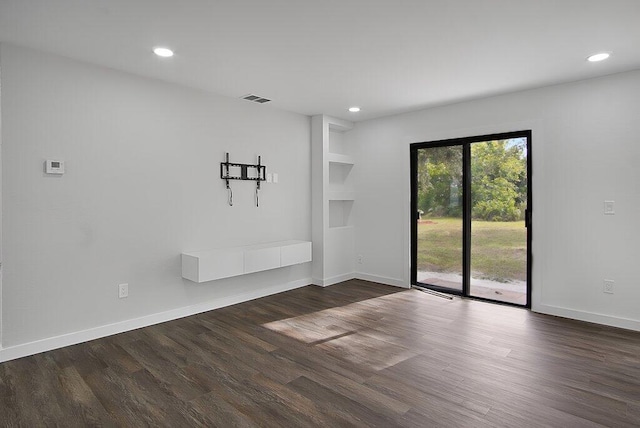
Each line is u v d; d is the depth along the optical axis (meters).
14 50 2.84
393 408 2.20
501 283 4.32
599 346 3.08
